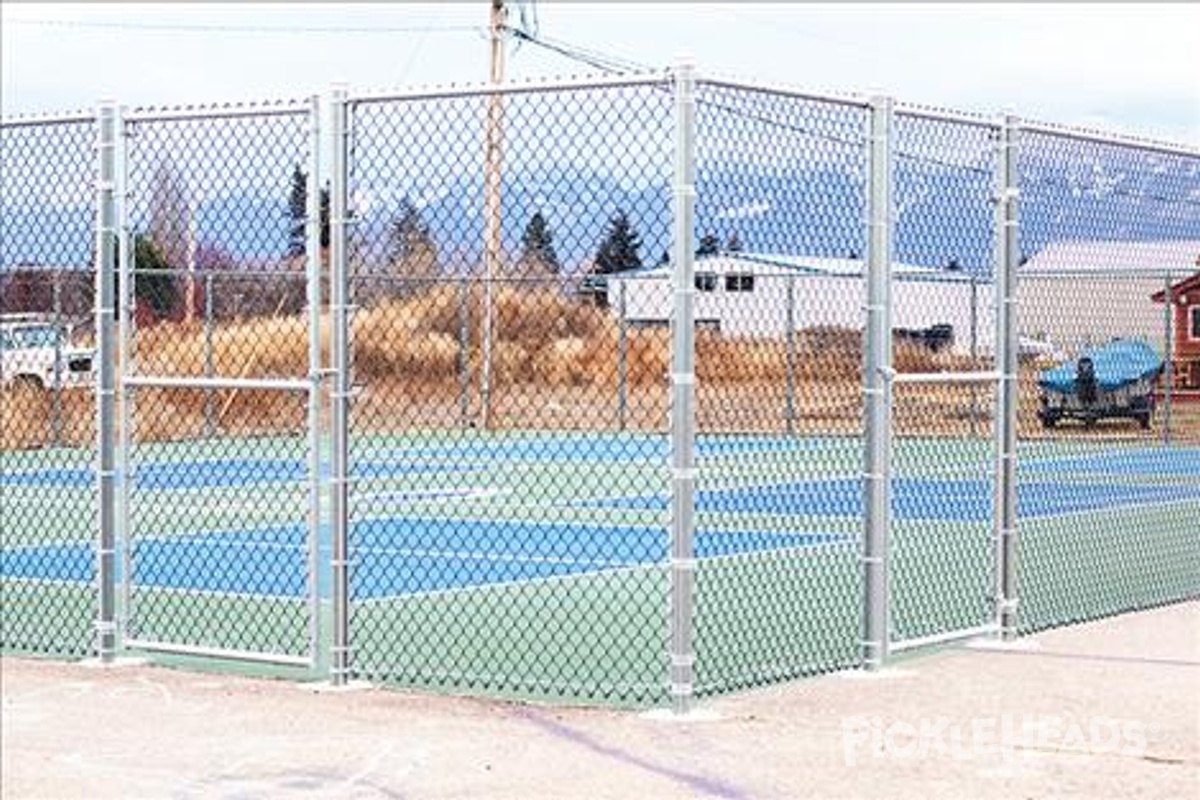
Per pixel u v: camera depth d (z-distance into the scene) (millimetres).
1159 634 12125
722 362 21234
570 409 21484
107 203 11094
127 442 11172
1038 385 23906
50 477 20734
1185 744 8742
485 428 21156
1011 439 11789
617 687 10344
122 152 11086
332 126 10430
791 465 22750
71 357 20781
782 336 22906
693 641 10688
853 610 13406
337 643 10484
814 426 22422
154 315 16906
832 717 9414
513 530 18984
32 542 17828
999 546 11828
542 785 8102
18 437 20672
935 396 19266
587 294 18188
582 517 20125
